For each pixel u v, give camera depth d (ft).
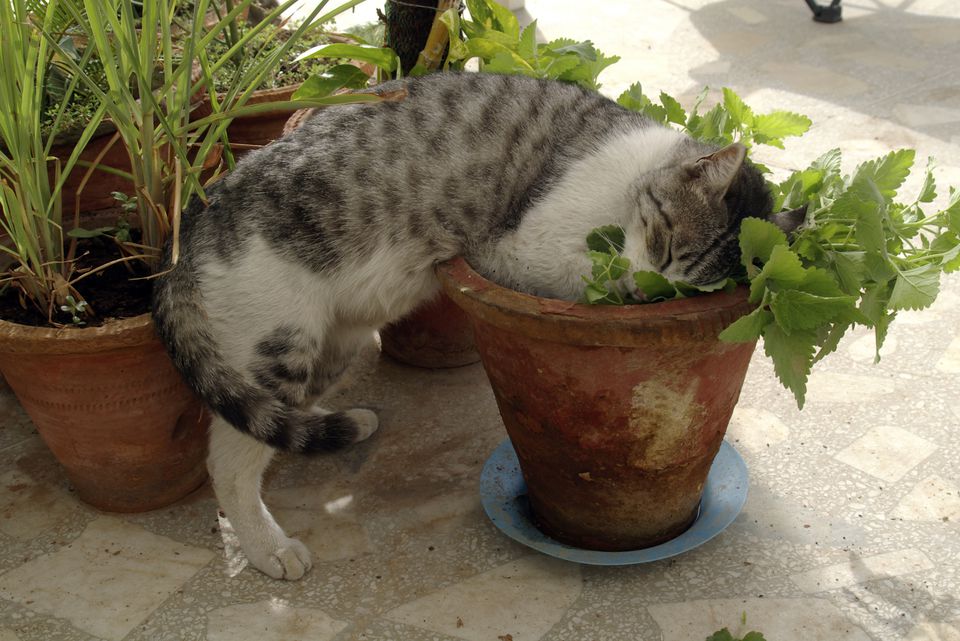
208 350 4.43
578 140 4.58
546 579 4.51
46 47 4.45
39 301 4.60
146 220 4.68
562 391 4.24
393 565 4.57
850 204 4.15
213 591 4.51
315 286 4.49
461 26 5.10
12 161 4.50
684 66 7.54
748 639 4.22
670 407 4.26
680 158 4.46
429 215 4.52
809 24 8.36
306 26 4.49
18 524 4.73
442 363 5.30
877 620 4.35
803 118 4.68
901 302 4.11
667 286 4.14
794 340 4.04
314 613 4.44
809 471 4.80
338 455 4.95
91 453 4.63
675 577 4.50
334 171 4.45
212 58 5.49
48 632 4.41
